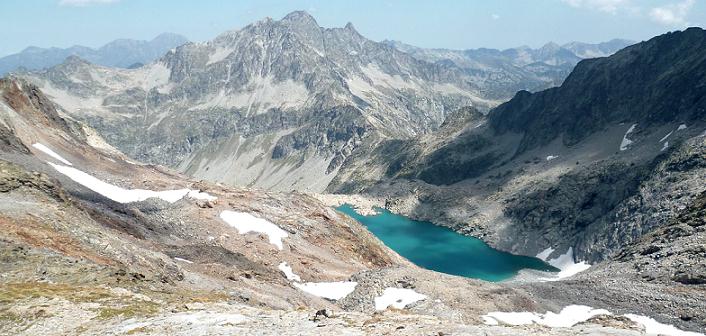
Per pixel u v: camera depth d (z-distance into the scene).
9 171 70.56
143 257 61.53
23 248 49.78
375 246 131.62
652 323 73.00
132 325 35.03
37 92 146.00
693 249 91.88
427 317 36.59
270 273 81.94
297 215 122.12
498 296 79.62
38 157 103.88
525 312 76.62
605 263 113.44
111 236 64.75
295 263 97.19
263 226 109.44
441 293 78.19
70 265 49.47
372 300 78.50
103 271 49.50
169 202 109.25
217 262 77.25
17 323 35.88
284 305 63.75
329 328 32.53
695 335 68.94
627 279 88.94
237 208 114.25
